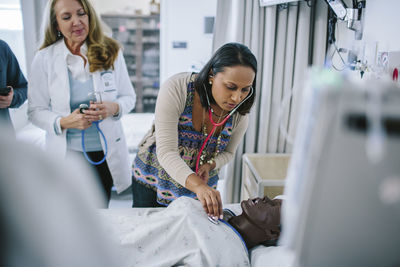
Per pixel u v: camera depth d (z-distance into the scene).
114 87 1.75
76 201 0.36
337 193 0.43
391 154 0.41
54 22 1.62
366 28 1.54
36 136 2.51
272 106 2.15
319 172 0.42
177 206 1.16
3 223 0.34
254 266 1.04
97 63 1.64
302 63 2.06
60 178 0.36
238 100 1.12
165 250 1.03
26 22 2.42
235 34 2.02
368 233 0.44
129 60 5.36
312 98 0.44
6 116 1.70
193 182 1.14
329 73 0.44
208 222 1.10
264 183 1.70
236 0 1.97
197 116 1.27
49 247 0.35
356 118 0.41
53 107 1.69
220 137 1.34
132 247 1.03
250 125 2.15
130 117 3.98
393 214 0.42
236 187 2.27
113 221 1.19
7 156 0.34
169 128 1.20
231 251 1.03
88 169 1.70
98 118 1.61
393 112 0.40
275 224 1.11
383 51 1.36
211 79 1.18
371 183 0.42
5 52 1.72
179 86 1.22
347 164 0.42
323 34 1.99
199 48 3.75
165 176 1.36
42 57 1.64
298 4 2.01
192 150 1.33
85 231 0.36
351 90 0.41
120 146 1.80
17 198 0.34
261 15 2.01
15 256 0.34
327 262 0.45
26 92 1.81
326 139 0.41
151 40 5.29
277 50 2.06
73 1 1.53
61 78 1.64
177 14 3.62
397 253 0.44
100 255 0.38
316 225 0.44
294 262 0.47
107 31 1.94
